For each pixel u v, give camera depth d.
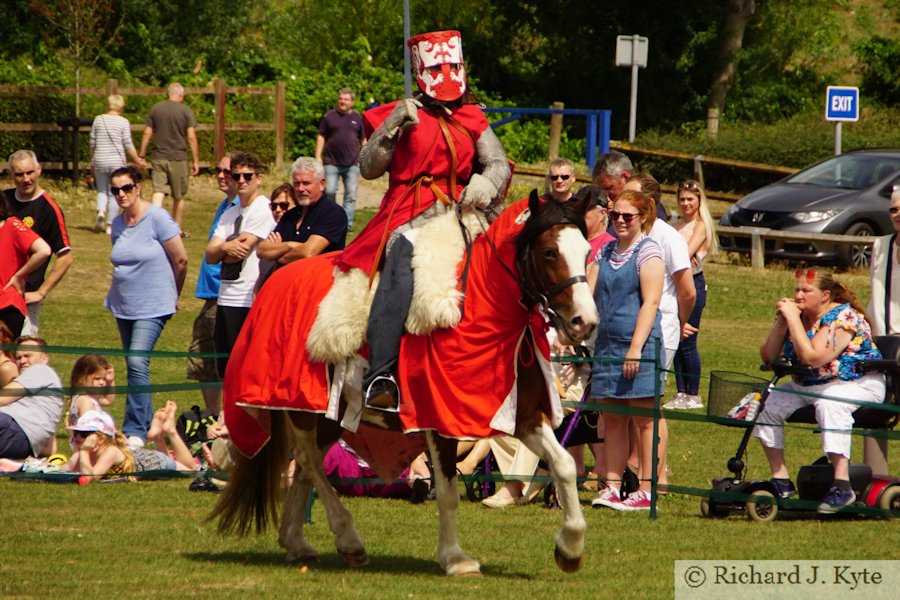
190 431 31.47
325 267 22.48
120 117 65.62
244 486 23.20
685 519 26.39
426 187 21.97
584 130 116.69
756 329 53.31
